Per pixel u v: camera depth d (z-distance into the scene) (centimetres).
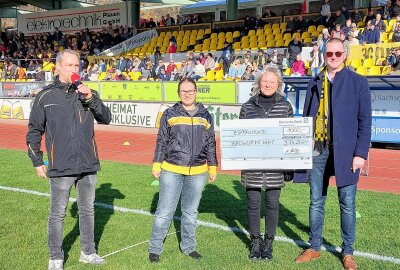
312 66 1703
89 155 456
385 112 1353
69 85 452
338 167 458
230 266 476
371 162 1145
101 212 675
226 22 2662
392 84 1297
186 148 484
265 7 3309
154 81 1878
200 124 488
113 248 531
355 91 457
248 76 1770
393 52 1589
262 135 475
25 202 729
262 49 2048
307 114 488
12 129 1928
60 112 443
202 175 496
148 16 4750
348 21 1919
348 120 457
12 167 1041
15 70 2741
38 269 468
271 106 486
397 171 1030
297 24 2325
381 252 512
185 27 2795
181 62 2311
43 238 561
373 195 780
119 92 1991
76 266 478
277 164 475
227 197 766
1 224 615
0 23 3891
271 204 490
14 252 514
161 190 492
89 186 471
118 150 1362
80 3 3719
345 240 477
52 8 3588
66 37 3138
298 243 544
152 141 1555
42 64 2825
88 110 457
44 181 885
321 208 489
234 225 614
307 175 483
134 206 707
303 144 469
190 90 479
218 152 1341
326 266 475
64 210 458
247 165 481
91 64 2548
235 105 1669
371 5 2444
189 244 508
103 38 2892
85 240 483
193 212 504
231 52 2075
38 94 448
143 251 521
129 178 921
